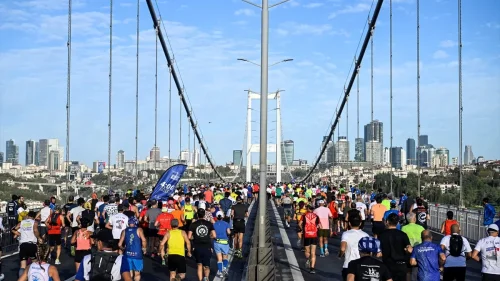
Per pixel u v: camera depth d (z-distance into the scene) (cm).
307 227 1705
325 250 2055
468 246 1142
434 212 2911
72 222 1919
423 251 1037
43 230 1834
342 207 2731
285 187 5281
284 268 1775
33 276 899
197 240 1484
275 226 3353
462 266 1134
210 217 1995
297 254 2119
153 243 1964
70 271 1662
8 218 2188
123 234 1342
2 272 1636
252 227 3294
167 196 2491
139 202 2283
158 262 1878
